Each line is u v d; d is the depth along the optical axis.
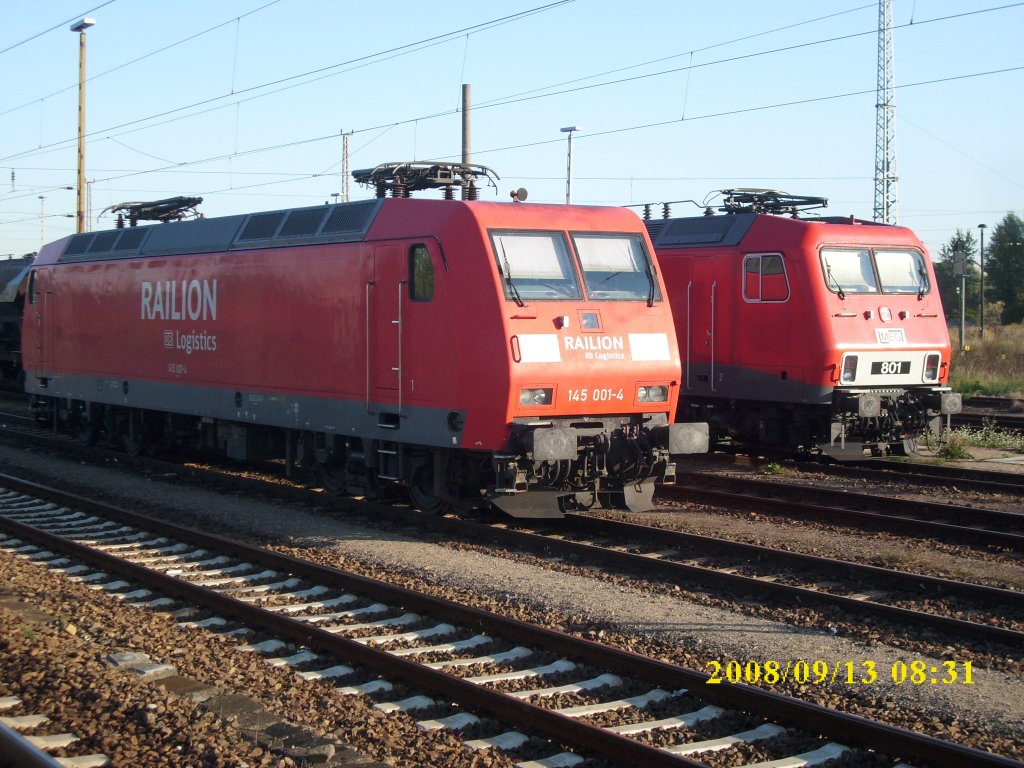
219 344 15.19
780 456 18.30
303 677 7.20
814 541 11.58
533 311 11.12
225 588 9.84
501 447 11.02
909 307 17.36
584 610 8.66
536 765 5.74
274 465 17.67
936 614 8.75
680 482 16.06
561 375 11.18
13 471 16.94
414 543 11.51
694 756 5.82
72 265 19.41
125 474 16.69
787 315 16.73
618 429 11.96
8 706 6.41
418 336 11.68
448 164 13.09
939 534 11.75
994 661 7.45
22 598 9.13
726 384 17.77
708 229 18.23
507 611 8.80
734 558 10.70
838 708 6.57
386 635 8.24
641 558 10.09
